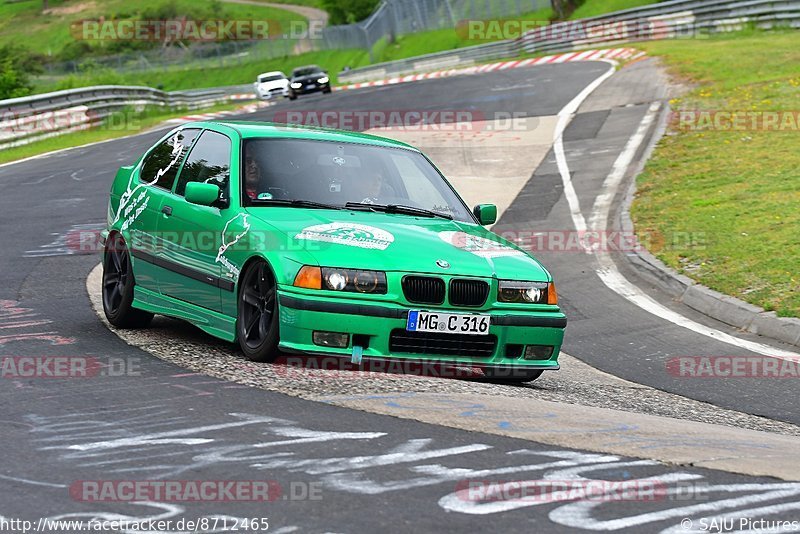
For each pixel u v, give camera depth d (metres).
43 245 45.25
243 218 24.02
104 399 19.48
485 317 23.02
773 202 49.75
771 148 63.12
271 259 22.62
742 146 65.00
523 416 18.98
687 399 25.59
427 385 21.12
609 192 59.59
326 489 14.54
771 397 26.11
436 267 22.78
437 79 145.12
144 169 29.27
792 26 131.62
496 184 64.88
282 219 23.70
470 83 126.00
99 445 16.55
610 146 73.44
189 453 16.11
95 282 36.53
